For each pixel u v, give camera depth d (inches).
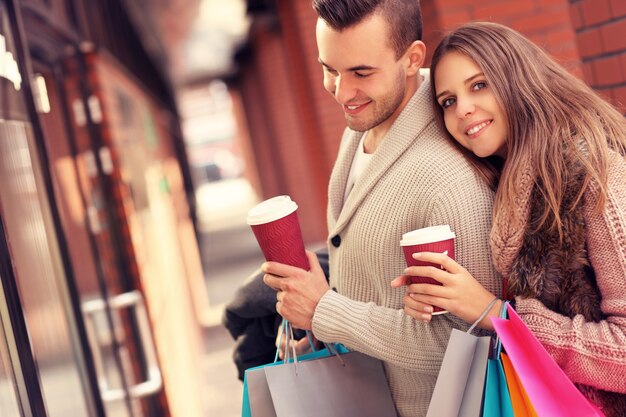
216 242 742.5
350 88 70.1
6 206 85.4
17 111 96.1
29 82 104.8
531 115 66.5
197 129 2004.2
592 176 62.0
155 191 284.8
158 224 263.6
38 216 101.7
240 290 91.1
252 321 94.0
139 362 166.9
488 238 67.9
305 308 72.5
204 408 242.4
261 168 768.9
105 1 263.6
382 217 71.9
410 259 64.6
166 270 253.8
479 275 68.2
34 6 122.7
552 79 68.2
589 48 105.8
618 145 66.5
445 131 71.7
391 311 71.1
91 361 116.6
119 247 174.1
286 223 69.3
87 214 154.3
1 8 95.3
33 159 103.0
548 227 64.1
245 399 74.1
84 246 146.0
